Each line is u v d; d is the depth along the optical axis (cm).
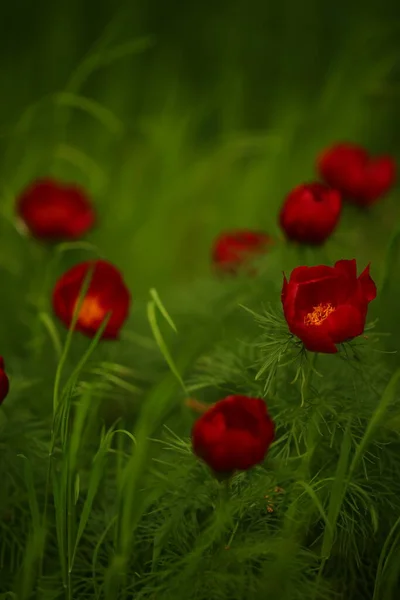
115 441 175
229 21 342
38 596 158
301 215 171
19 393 175
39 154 259
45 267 213
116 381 169
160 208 246
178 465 159
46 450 166
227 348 177
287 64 327
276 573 152
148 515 162
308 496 157
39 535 155
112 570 152
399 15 328
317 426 157
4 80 308
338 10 334
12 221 210
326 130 272
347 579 162
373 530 162
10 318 204
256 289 187
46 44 325
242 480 158
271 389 164
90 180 263
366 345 161
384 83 282
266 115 319
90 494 155
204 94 317
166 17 346
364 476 162
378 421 154
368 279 155
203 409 170
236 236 197
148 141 273
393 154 297
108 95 302
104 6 345
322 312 156
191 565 153
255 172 252
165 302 204
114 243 240
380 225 223
